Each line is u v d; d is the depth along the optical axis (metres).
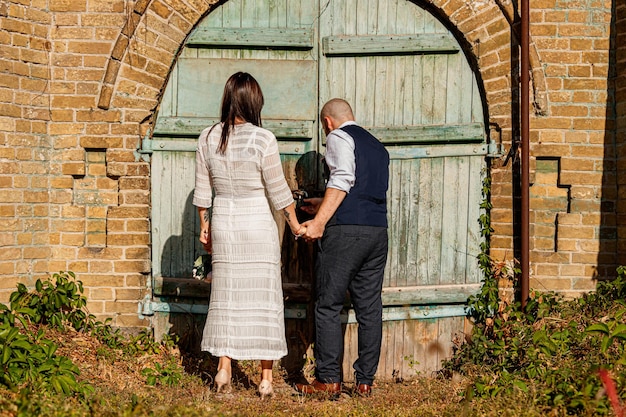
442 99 5.62
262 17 5.61
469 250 5.63
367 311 4.96
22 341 4.45
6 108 5.24
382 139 5.61
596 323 4.74
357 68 5.62
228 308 4.60
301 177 5.61
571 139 5.59
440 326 5.65
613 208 5.59
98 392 4.42
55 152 5.50
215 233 4.64
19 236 5.34
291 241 5.60
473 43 5.56
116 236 5.54
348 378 5.60
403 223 5.64
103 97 5.48
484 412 4.14
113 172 5.51
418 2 5.61
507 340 5.25
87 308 5.55
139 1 5.49
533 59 5.58
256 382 5.27
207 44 5.59
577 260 5.59
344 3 5.60
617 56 5.56
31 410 3.71
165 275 5.61
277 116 5.61
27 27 5.35
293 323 5.62
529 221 5.60
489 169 5.61
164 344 5.55
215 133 4.66
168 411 3.89
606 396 3.89
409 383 5.43
